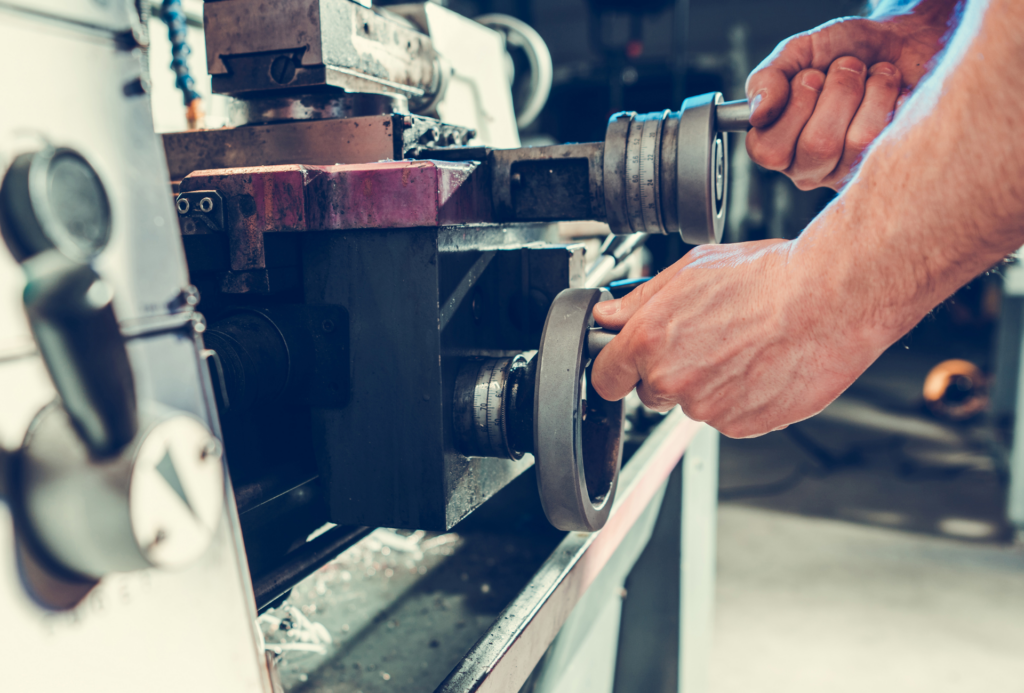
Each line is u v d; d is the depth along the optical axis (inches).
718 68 172.1
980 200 12.8
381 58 24.0
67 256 8.0
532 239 25.2
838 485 116.0
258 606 17.6
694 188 20.6
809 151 23.4
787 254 15.6
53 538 8.6
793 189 219.8
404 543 34.7
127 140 9.6
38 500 8.5
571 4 271.6
